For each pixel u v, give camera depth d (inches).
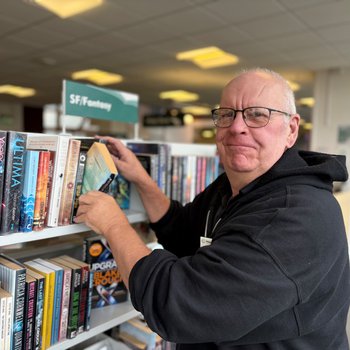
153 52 209.8
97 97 52.3
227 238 29.5
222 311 26.4
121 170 47.9
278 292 26.2
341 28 157.8
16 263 36.3
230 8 139.9
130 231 34.4
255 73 36.1
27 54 219.9
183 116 459.2
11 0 138.9
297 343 30.8
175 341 28.6
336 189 208.5
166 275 28.7
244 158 34.9
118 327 54.3
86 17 155.1
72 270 39.9
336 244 29.4
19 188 33.9
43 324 37.3
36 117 477.1
